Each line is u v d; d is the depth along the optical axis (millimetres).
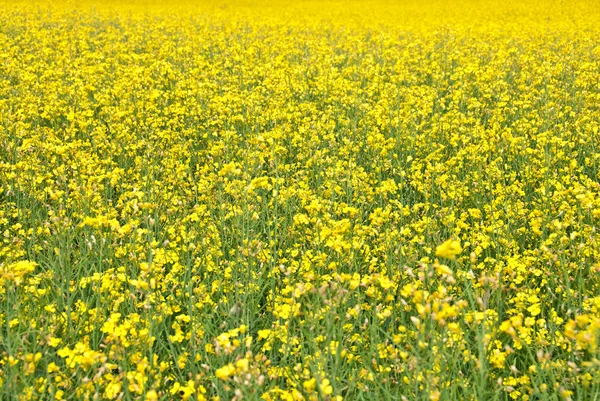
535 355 3367
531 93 8617
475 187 5695
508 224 4602
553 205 5008
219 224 4738
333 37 17344
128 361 3207
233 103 8391
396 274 4020
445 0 34469
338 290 3164
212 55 14258
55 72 10164
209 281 4230
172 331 3779
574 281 4039
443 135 7434
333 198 5184
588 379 2875
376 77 10258
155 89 9461
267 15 26922
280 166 6141
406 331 3193
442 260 4375
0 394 2859
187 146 7344
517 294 3713
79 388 2928
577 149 7141
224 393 2998
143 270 3312
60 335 3521
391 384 3264
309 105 8430
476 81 10070
